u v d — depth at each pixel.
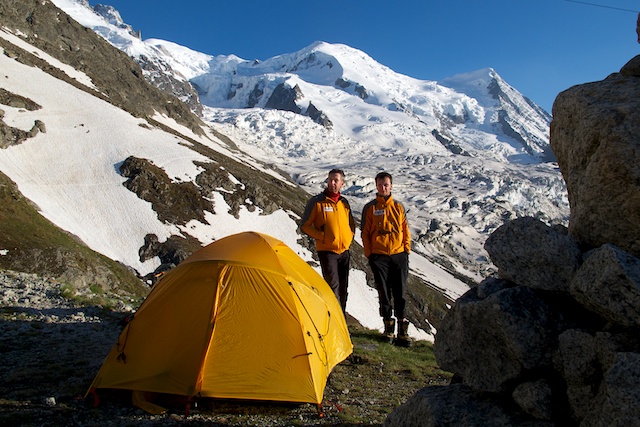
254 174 163.50
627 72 4.34
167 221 99.62
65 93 148.12
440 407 4.04
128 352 6.86
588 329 3.67
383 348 11.18
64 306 11.88
